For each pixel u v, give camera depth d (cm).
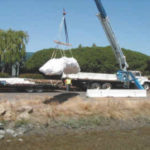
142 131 1016
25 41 3916
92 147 791
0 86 2119
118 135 943
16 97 1636
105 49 4094
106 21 2152
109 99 1625
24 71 4119
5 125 1002
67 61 1423
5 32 3822
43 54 3856
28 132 948
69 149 771
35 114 1140
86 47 4184
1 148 764
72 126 1045
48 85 2289
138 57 4097
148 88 2833
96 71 3856
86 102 1359
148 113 1329
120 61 2355
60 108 1248
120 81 2623
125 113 1284
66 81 2369
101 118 1178
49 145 805
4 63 3878
